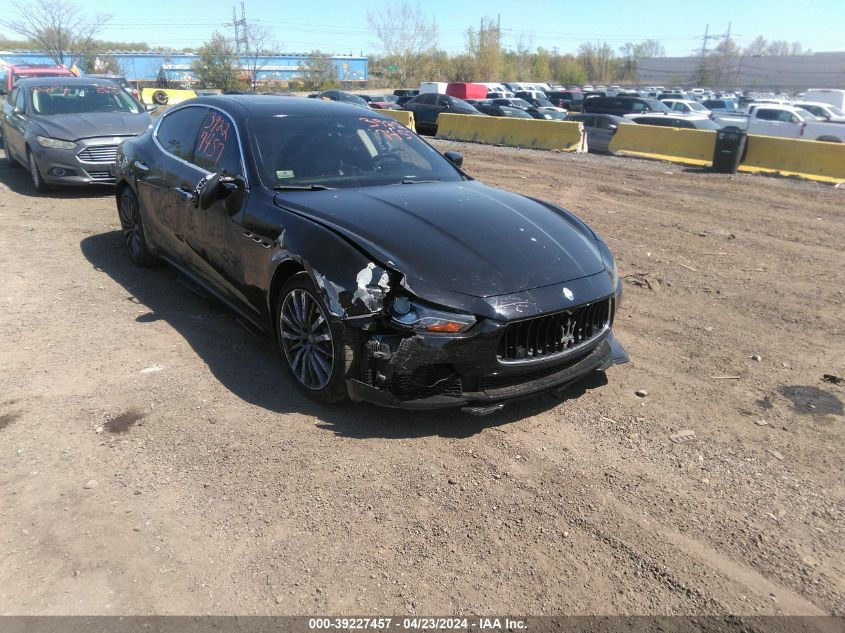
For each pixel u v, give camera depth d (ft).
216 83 170.60
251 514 9.32
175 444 10.89
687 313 17.83
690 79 301.02
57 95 31.73
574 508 9.70
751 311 18.07
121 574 8.20
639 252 24.03
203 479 10.04
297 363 12.40
